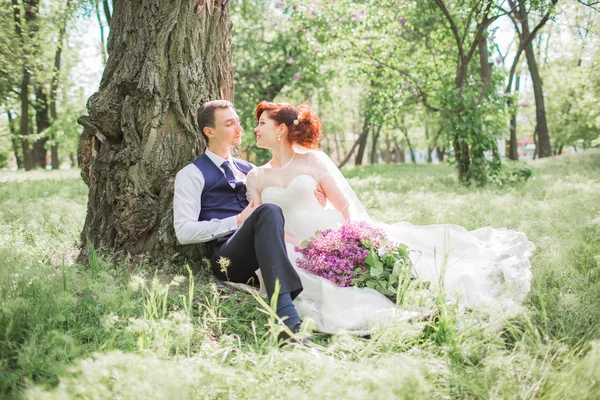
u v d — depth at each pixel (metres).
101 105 3.71
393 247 3.13
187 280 3.42
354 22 11.89
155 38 3.66
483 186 9.17
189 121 3.75
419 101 12.39
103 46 17.73
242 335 2.69
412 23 11.38
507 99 10.69
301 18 12.41
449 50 11.72
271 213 2.89
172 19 3.66
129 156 3.65
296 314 2.62
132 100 3.67
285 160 3.62
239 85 15.59
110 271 3.21
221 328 2.75
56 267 3.02
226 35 4.05
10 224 4.87
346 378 1.82
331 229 3.25
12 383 1.95
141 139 3.67
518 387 1.95
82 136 3.91
